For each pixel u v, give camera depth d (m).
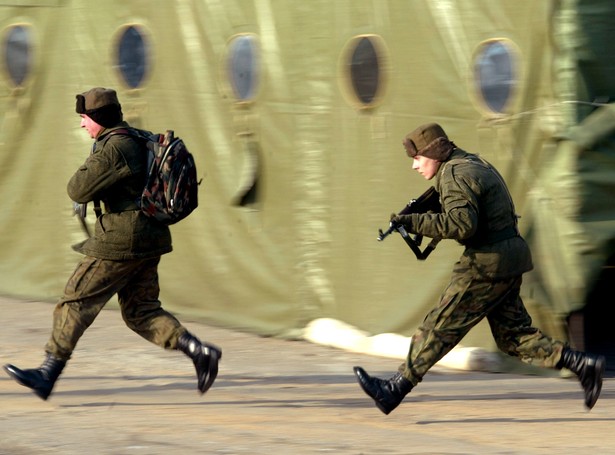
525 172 32.53
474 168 24.12
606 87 31.95
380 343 35.47
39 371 26.38
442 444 22.25
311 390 30.22
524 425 24.69
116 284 26.61
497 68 32.78
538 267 32.25
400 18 34.72
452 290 24.67
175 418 25.27
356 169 36.25
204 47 39.47
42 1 43.34
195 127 39.88
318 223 37.28
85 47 42.44
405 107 34.84
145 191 25.98
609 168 32.06
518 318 25.16
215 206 39.69
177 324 26.80
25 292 44.75
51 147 43.72
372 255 36.09
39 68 43.62
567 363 24.83
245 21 38.41
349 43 36.00
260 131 38.38
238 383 31.50
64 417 25.36
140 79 41.09
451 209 23.59
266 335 38.56
